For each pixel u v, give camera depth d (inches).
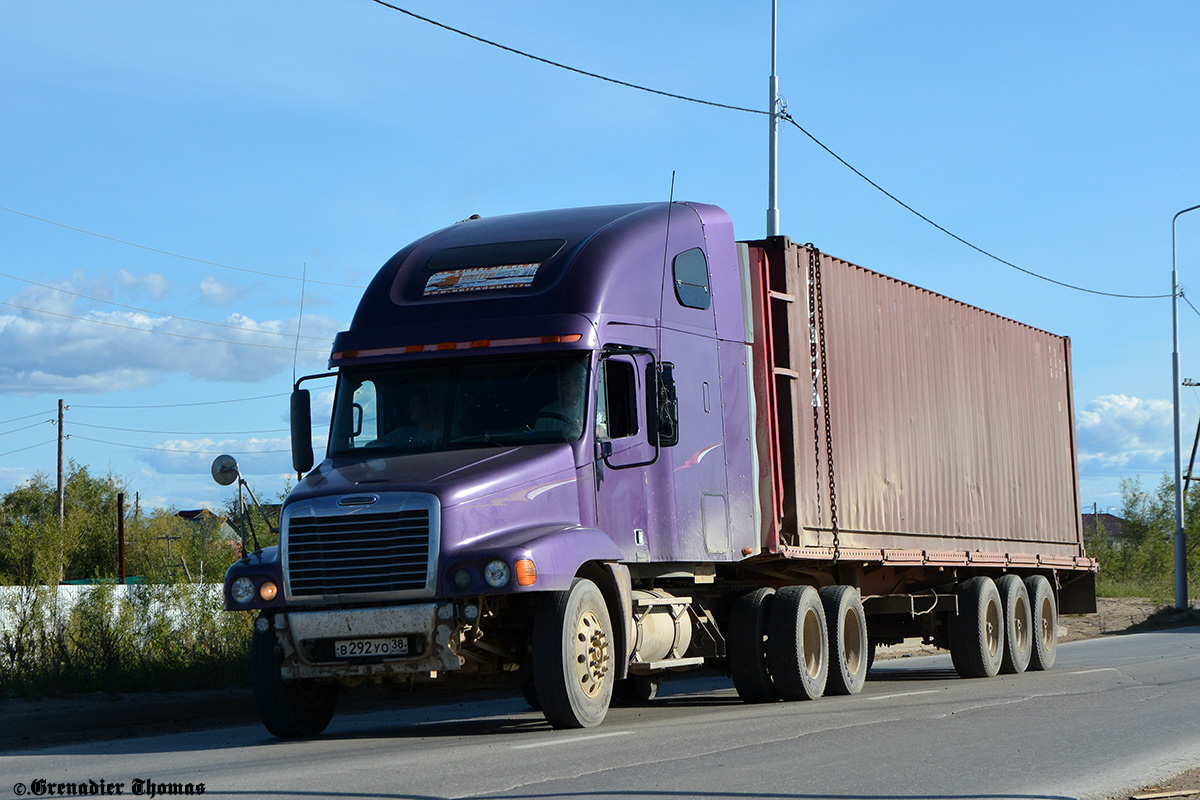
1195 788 278.1
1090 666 788.0
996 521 770.8
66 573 1646.2
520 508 396.8
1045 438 868.6
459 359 433.7
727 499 503.2
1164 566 2433.6
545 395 424.2
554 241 456.1
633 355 448.5
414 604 380.8
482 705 593.6
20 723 514.9
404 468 402.6
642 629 450.9
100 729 511.5
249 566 398.3
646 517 448.5
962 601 714.8
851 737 357.1
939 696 521.0
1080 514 919.7
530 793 259.6
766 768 294.2
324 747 375.2
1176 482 1542.8
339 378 444.5
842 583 610.5
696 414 486.9
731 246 530.3
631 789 263.3
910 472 662.5
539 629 391.2
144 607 718.5
